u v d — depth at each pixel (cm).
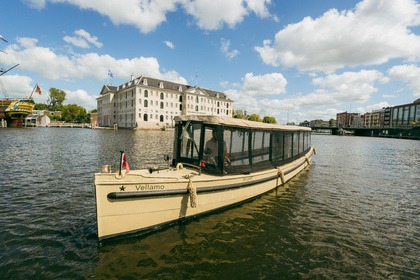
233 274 492
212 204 748
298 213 835
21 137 3762
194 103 9444
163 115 8800
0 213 761
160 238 605
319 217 809
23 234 626
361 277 502
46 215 754
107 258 522
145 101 8350
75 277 464
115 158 1919
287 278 488
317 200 990
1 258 518
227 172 780
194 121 773
